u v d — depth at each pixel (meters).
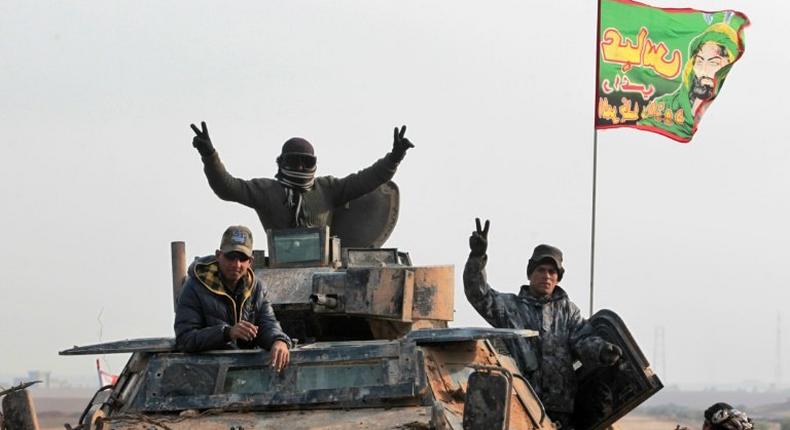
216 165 29.94
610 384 29.88
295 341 24.75
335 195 31.41
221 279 24.61
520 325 29.67
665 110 38.47
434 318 27.47
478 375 20.83
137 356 24.94
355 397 23.14
